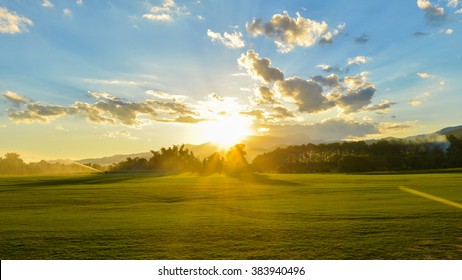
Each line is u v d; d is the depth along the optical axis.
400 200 30.30
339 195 36.50
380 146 188.38
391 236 15.88
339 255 13.47
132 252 14.27
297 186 53.69
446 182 51.78
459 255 13.15
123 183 69.94
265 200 33.34
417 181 55.16
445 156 143.25
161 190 48.84
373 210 24.12
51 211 26.80
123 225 19.69
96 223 20.50
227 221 20.81
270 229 18.03
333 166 151.88
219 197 37.62
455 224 18.39
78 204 31.98
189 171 182.00
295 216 22.34
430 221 19.34
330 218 21.20
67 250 14.60
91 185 63.47
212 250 14.40
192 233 17.30
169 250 14.47
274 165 191.62
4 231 18.19
